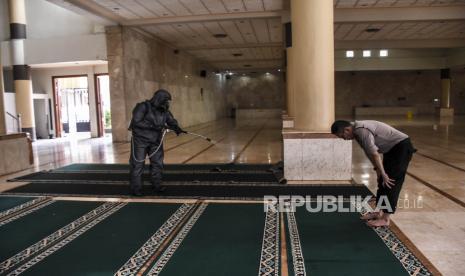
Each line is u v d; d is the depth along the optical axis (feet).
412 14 42.78
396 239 12.37
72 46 46.44
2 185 21.72
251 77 110.52
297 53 21.90
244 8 40.16
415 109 98.27
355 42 60.18
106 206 16.98
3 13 50.78
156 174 19.16
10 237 13.39
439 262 10.68
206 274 10.21
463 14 42.27
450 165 25.31
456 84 99.76
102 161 30.22
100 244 12.53
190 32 49.90
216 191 19.22
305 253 11.44
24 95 49.57
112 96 45.19
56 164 29.37
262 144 39.70
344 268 10.37
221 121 88.33
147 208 16.53
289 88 40.16
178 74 64.49
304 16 21.26
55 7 48.75
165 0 36.60
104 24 44.01
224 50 66.13
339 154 21.01
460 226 13.50
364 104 103.55
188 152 34.35
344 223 14.03
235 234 13.15
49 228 14.24
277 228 13.66
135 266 10.83
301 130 21.97
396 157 12.91
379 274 9.98
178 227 13.99
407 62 81.10
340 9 42.96
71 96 62.64
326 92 21.45
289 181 21.17
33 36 49.85
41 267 10.93
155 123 18.67
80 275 10.37
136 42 47.75
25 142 27.66
